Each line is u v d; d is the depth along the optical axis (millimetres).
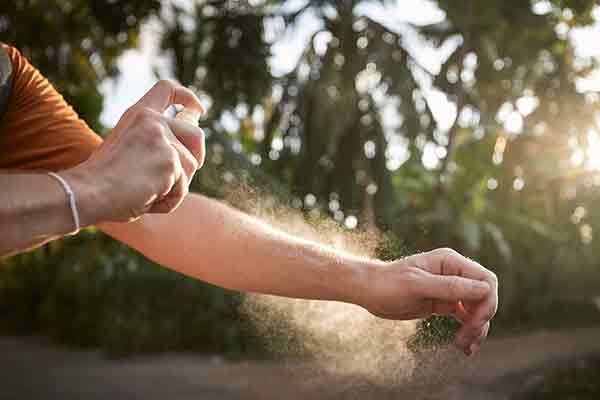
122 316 9711
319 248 849
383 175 12117
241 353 8555
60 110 901
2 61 835
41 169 866
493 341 9203
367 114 12328
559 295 11078
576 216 11773
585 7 6312
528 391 6660
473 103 12094
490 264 10445
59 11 5016
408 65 12188
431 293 764
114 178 539
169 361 8742
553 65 12000
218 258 851
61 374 8203
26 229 507
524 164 11234
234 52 8328
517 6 11125
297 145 12203
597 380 7074
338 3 12211
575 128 11367
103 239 4637
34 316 11227
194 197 895
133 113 629
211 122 7406
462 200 9555
